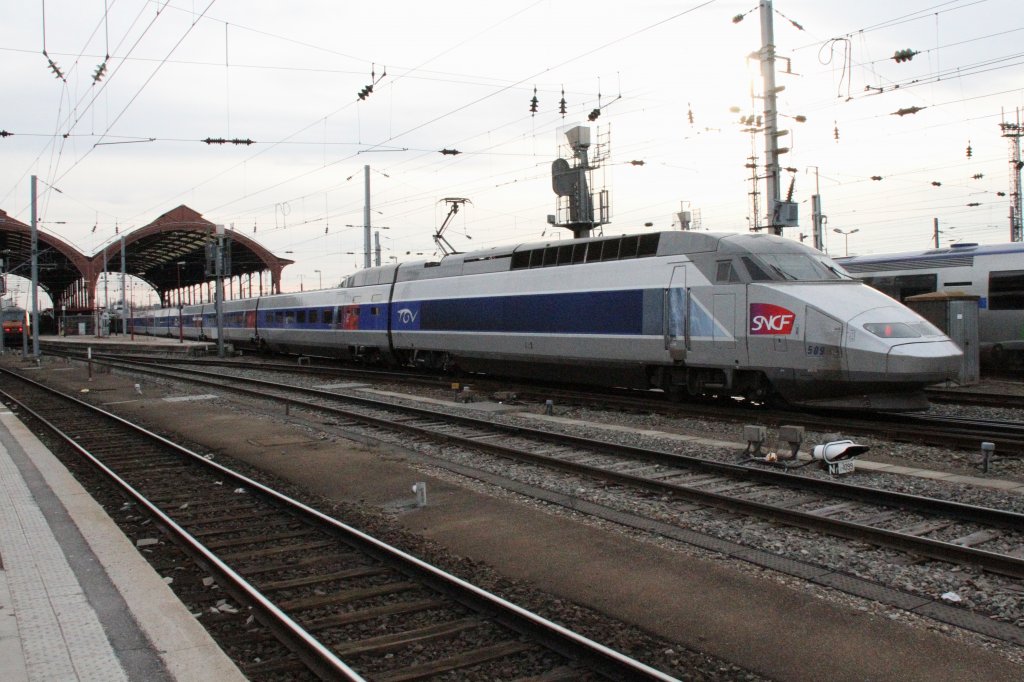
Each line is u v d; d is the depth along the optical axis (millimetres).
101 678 4648
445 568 6887
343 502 9523
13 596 6059
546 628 5242
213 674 4711
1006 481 10133
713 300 16000
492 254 23359
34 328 41844
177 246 72875
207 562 7152
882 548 7438
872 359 13648
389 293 28547
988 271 23344
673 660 4980
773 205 22453
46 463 12305
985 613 5957
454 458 12227
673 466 11266
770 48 22422
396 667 5070
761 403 16172
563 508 9141
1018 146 40375
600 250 19203
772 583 6328
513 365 22203
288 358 42875
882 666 4809
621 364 18344
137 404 21203
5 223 60531
